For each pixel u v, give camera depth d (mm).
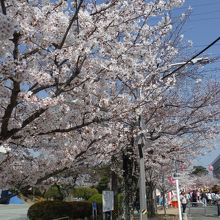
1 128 7219
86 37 7203
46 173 9406
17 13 6473
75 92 7969
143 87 10094
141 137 12852
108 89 8945
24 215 26859
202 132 16984
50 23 6824
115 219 17781
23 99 6992
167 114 15266
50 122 8141
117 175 17891
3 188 9008
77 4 7121
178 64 12633
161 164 19906
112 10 8078
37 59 7090
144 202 13422
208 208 41125
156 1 8875
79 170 11352
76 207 20406
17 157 8898
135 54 9039
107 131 9977
